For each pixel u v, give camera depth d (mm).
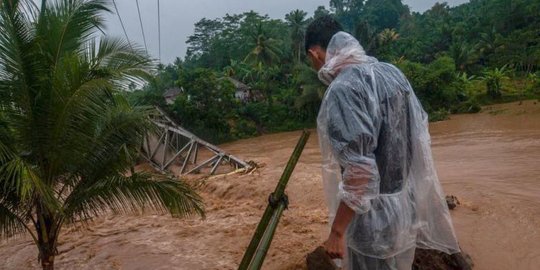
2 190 5496
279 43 56781
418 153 2615
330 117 2365
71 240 8227
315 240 6680
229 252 6828
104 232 8555
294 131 46812
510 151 16859
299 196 9773
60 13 5945
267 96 52125
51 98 5387
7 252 7953
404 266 2574
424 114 2758
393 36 55688
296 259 5816
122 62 5812
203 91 43719
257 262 2516
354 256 2537
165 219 9188
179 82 44469
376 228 2445
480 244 6113
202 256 6738
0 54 5246
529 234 6426
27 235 8781
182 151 17031
